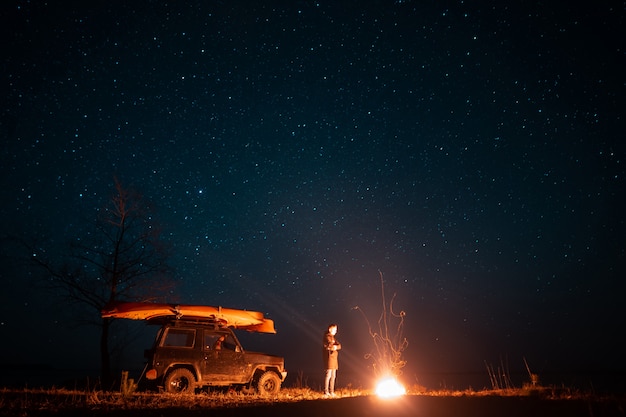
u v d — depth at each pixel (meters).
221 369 12.91
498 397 8.94
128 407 9.91
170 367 12.63
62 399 11.07
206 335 13.13
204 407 9.78
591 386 10.89
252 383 13.37
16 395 11.62
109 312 13.23
